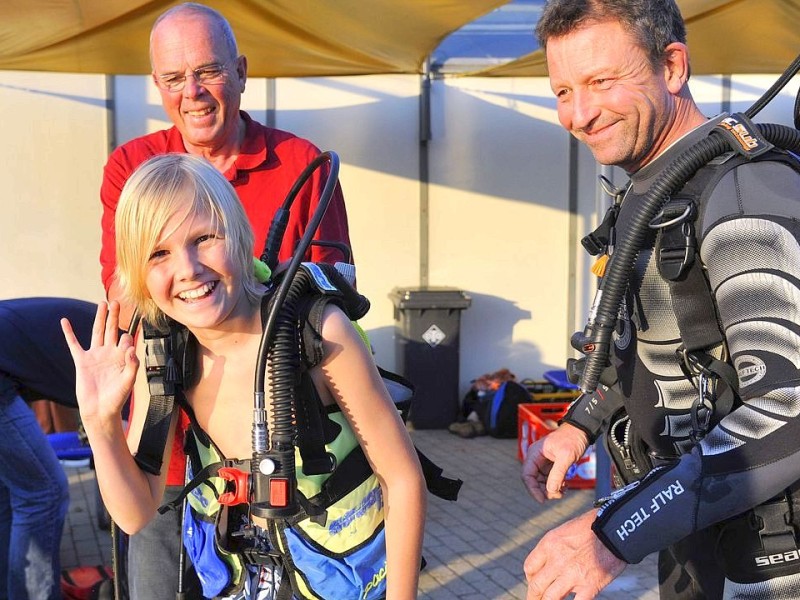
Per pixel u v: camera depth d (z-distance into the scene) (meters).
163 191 1.57
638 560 1.49
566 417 2.15
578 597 1.49
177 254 1.59
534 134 7.83
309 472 1.65
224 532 1.77
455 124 7.73
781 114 7.96
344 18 5.36
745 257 1.50
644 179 1.82
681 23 1.75
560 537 1.54
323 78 7.49
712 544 1.82
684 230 1.59
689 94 1.80
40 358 3.54
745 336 1.49
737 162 1.57
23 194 7.05
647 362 1.75
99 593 3.89
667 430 1.75
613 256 1.67
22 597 3.55
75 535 5.23
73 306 3.75
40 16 5.09
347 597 1.77
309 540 1.72
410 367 7.54
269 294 1.72
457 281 7.86
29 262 7.10
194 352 1.76
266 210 2.63
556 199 7.91
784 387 1.43
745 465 1.45
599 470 4.82
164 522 2.47
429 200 7.75
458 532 5.16
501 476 6.29
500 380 7.71
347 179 7.60
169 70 2.54
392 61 6.53
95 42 5.77
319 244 2.12
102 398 1.66
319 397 1.70
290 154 2.66
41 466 3.54
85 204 7.16
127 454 1.74
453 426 7.48
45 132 7.04
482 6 5.02
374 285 7.75
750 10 5.60
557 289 7.98
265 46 6.11
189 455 1.92
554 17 1.73
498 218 7.85
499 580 4.46
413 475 1.75
